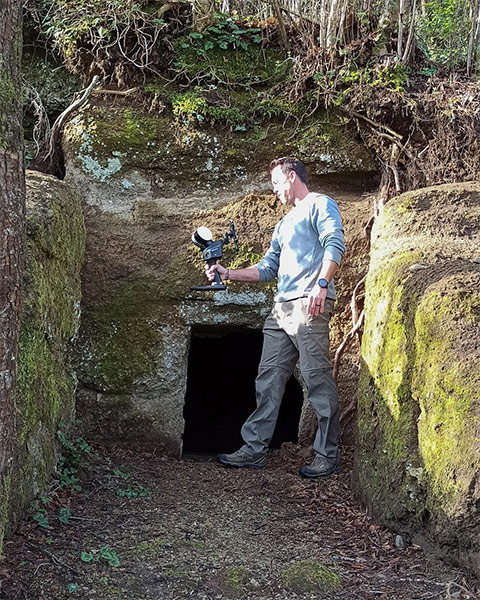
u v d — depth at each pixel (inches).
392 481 125.6
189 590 107.3
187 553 118.7
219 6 210.5
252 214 189.3
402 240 153.6
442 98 188.9
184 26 194.2
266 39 196.2
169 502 141.6
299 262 159.9
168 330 183.3
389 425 129.4
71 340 170.2
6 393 88.7
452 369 114.1
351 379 181.9
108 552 114.6
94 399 180.2
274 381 164.6
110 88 192.9
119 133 189.5
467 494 106.3
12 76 89.8
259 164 192.9
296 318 159.5
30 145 197.8
